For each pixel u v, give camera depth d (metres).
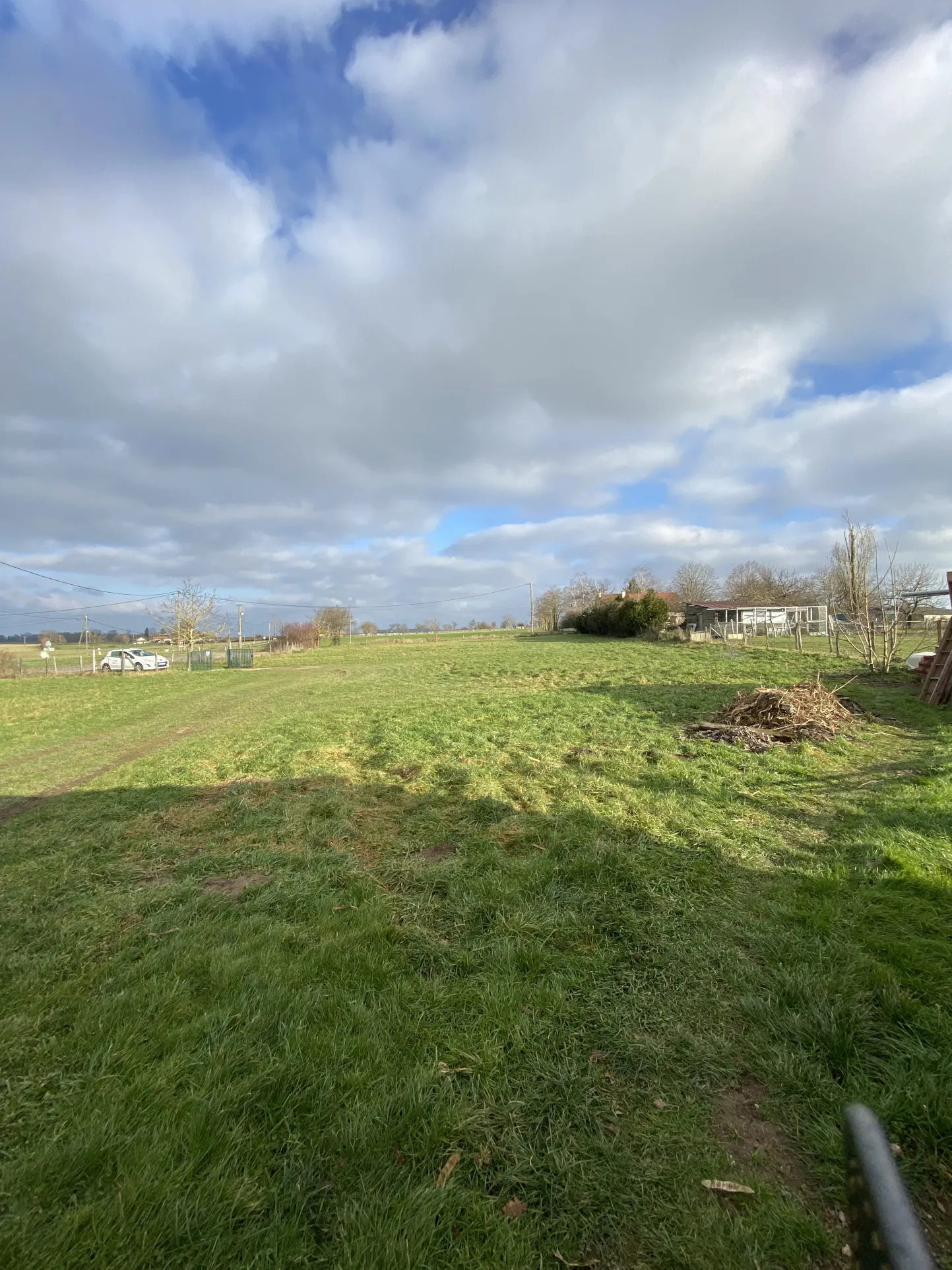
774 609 44.91
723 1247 1.60
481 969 2.94
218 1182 1.77
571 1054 2.32
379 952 3.08
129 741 11.37
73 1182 1.80
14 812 6.59
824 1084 2.13
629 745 7.77
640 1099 2.11
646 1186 1.78
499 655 27.52
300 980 2.84
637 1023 2.49
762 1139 1.95
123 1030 2.50
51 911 3.85
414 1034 2.44
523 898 3.65
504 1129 1.99
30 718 15.55
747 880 3.81
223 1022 2.53
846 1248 1.59
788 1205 1.70
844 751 7.00
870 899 3.41
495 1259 1.58
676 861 4.10
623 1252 1.61
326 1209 1.72
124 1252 1.59
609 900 3.59
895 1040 2.32
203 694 19.44
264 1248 1.59
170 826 5.52
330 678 22.88
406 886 3.96
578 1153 1.89
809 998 2.56
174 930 3.48
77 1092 2.19
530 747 7.99
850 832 4.47
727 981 2.77
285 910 3.68
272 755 8.33
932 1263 0.82
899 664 14.83
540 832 4.77
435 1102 2.08
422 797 5.98
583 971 2.88
